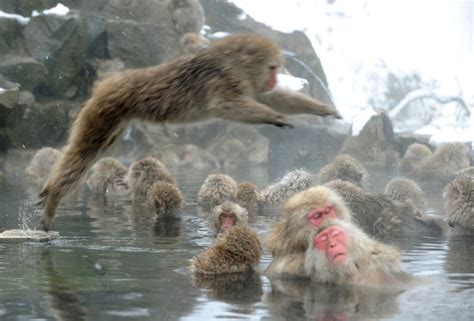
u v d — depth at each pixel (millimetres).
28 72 24094
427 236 11289
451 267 9008
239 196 14234
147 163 15594
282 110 9148
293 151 25750
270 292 7797
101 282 8227
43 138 23672
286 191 14094
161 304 7312
